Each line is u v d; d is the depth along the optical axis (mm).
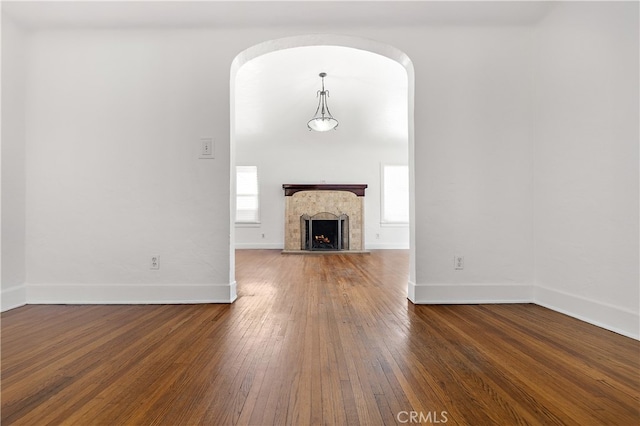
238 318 2424
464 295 2877
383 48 3002
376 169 8273
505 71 2904
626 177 2092
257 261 5895
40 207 2900
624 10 2086
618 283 2146
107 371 1576
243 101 6203
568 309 2521
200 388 1419
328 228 8023
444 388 1418
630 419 1200
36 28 2889
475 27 2904
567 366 1627
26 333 2113
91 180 2906
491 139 2898
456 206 2889
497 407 1277
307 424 1171
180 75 2928
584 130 2393
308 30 2906
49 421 1188
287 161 8203
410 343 1929
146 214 2914
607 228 2223
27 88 2902
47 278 2895
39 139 2904
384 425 1166
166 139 2920
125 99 2920
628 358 1719
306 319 2398
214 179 2918
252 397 1348
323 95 6020
